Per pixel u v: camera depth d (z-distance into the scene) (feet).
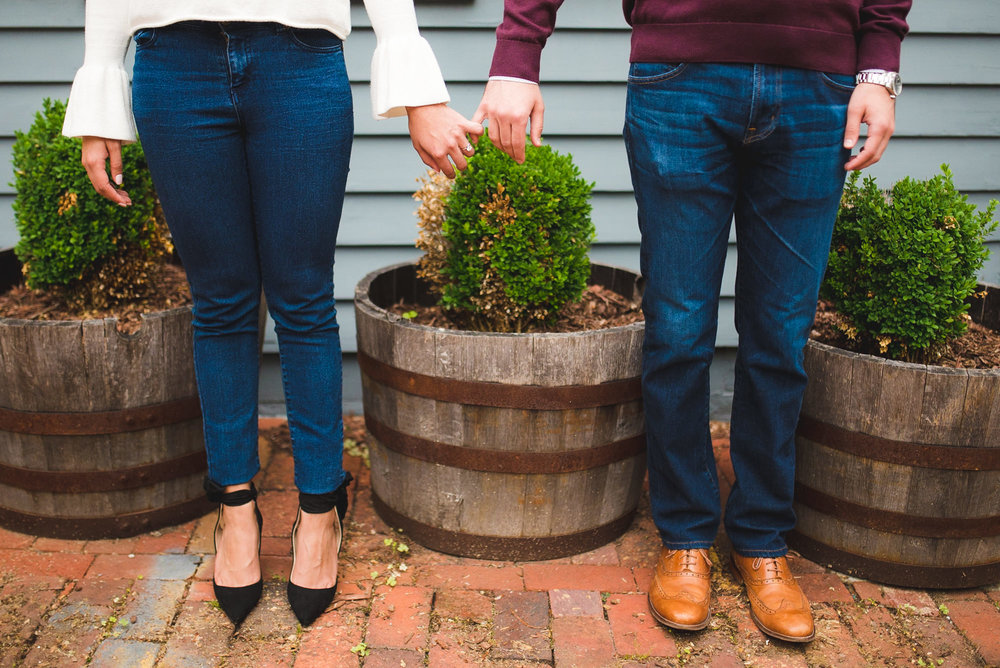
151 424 6.44
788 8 4.72
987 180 9.07
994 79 8.74
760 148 5.07
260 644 5.53
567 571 6.49
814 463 6.38
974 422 5.71
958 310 6.14
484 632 5.73
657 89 5.07
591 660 5.49
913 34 8.57
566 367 5.93
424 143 5.13
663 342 5.40
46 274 6.55
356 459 8.32
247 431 5.75
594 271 8.21
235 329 5.54
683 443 5.73
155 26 4.70
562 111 8.66
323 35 4.95
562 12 8.39
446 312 7.35
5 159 8.39
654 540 6.97
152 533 6.78
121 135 5.13
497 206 6.27
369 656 5.45
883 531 6.17
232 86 4.83
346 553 6.61
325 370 5.59
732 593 6.22
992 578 6.31
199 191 5.01
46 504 6.54
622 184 8.92
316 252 5.29
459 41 8.41
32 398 6.18
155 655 5.39
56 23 8.11
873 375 5.86
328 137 5.04
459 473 6.31
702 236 5.23
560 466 6.23
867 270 6.28
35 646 5.42
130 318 6.79
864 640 5.77
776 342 5.42
